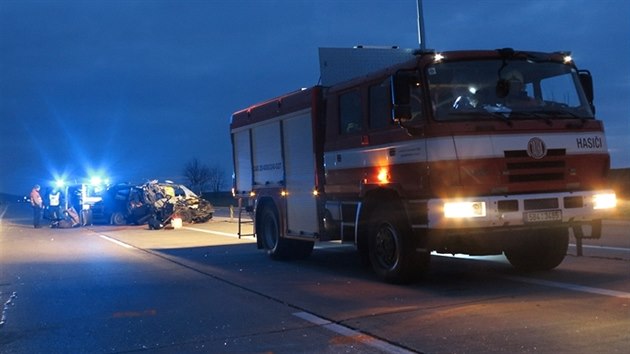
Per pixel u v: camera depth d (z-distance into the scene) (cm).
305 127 1101
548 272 955
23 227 2780
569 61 869
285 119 1177
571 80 861
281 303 816
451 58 809
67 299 902
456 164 766
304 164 1111
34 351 632
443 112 787
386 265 907
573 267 995
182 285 992
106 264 1301
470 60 816
